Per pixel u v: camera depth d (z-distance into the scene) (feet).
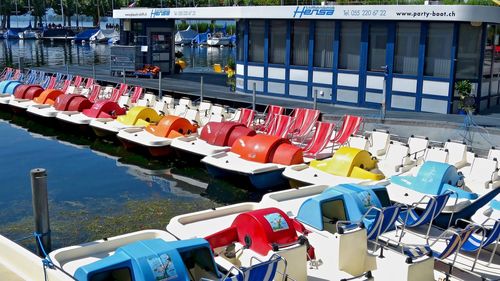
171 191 42.45
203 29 275.59
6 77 91.25
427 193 34.09
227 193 42.29
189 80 86.63
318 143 46.78
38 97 69.72
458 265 26.16
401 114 54.49
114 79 85.05
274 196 33.45
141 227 34.78
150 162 50.14
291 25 64.54
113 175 46.37
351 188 30.07
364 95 59.72
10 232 33.58
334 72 61.62
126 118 56.03
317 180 38.50
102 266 20.74
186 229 28.63
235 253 25.63
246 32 69.10
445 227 32.76
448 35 53.47
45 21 328.70
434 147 42.52
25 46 207.92
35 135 61.16
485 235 26.76
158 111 59.31
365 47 58.75
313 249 26.18
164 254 21.24
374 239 26.99
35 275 24.02
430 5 52.95
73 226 34.73
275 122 50.85
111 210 37.91
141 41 91.76
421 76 55.42
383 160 42.27
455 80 53.98
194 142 48.65
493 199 34.06
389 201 31.27
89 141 58.29
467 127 46.24
